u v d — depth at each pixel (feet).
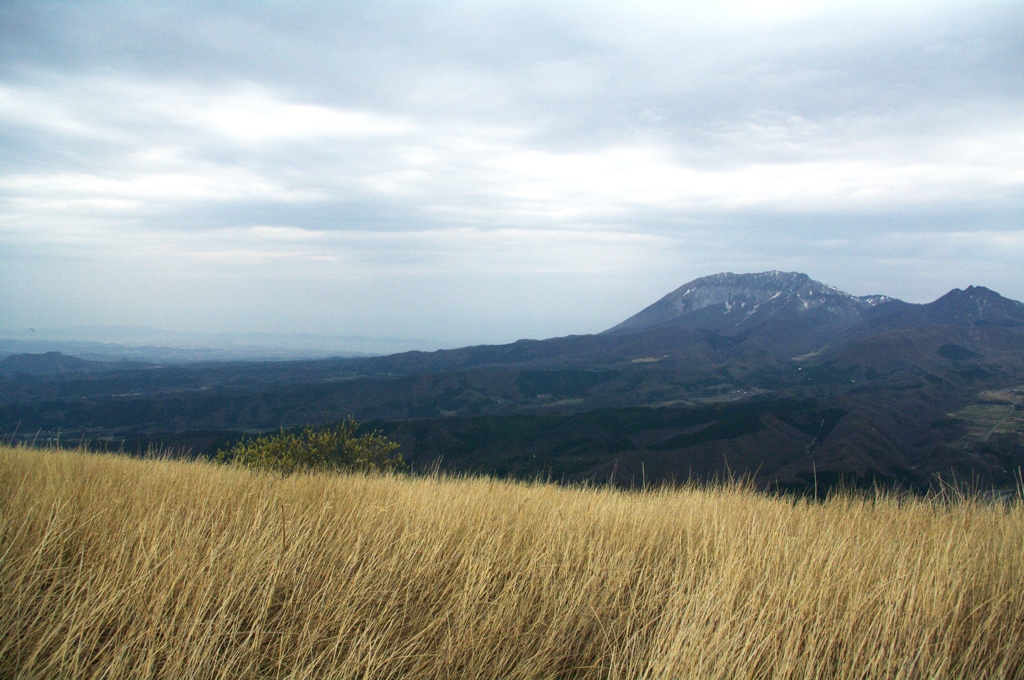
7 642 8.46
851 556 13.96
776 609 11.10
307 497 18.47
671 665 9.32
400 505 17.63
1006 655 9.72
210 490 17.10
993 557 14.60
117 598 9.65
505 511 18.26
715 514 16.99
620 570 13.52
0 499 13.47
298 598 10.94
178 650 8.63
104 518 13.01
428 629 10.52
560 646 10.64
